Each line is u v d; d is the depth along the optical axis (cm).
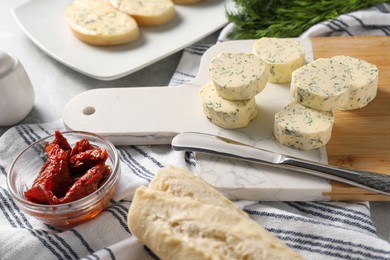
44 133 55
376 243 43
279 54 56
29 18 69
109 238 46
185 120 54
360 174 46
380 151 50
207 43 67
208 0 70
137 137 53
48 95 61
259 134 52
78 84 62
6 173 52
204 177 48
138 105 55
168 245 41
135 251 44
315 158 49
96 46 64
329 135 50
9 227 46
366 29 63
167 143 54
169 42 65
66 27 67
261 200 48
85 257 43
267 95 55
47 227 47
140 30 67
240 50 60
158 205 43
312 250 44
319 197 48
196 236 41
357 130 52
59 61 64
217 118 52
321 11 63
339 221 46
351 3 62
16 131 55
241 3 64
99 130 53
